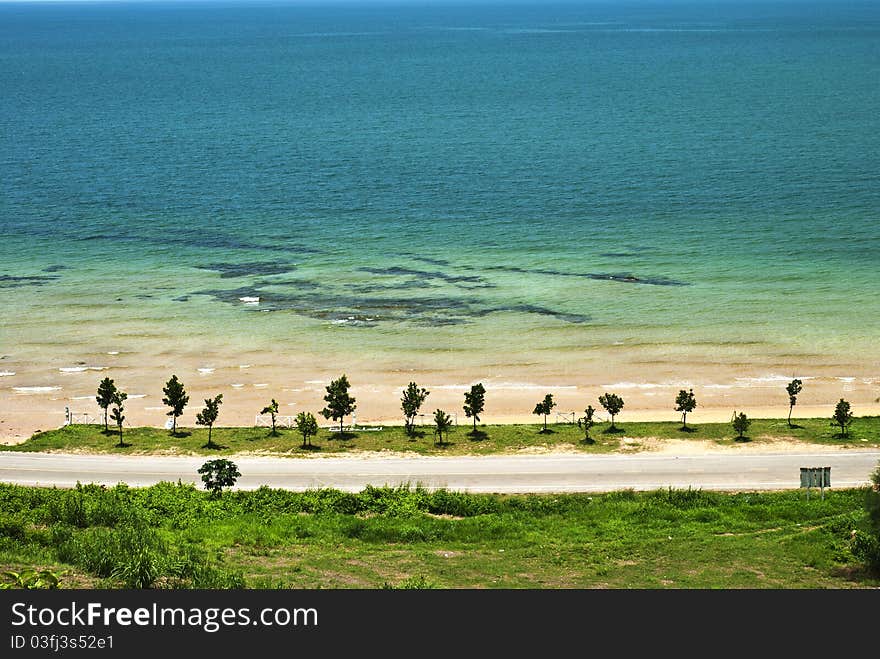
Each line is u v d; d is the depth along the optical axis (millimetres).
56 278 90500
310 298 84250
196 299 84312
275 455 51250
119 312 80875
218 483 44656
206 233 106375
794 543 36281
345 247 100188
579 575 32375
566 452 51250
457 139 167000
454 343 73312
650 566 33688
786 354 70562
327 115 198625
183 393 56344
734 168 136875
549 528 39312
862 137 159125
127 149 159000
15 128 182625
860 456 50000
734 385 65000
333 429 56344
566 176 133750
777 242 99938
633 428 55281
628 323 77188
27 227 108812
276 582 29922
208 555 33469
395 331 76062
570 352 71312
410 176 135125
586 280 88312
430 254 97375
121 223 110750
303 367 69125
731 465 49031
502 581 31297
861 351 70875
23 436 56906
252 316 79875
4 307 82188
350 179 133500
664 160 144125
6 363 69875
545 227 107188
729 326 76250
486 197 121812
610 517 40969
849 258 94125
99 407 61844
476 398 55312
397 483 46906
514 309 80812
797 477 47188
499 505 42781
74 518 37969
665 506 42625
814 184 125812
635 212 113375
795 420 56969
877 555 33000
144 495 42406
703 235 103000
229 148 159750
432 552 35625
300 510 42312
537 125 181250
